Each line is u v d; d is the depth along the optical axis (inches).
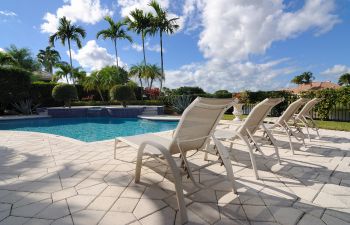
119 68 972.6
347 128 267.7
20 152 171.2
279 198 92.7
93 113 569.9
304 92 396.5
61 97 552.7
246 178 115.1
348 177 115.5
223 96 610.9
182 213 75.4
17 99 581.9
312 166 133.3
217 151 108.3
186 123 90.2
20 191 100.2
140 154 102.5
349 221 75.8
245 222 75.8
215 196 94.7
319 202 89.4
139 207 85.7
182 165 102.6
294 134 198.7
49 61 1651.1
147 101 712.4
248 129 138.5
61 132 370.3
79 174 121.5
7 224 74.5
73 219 77.4
